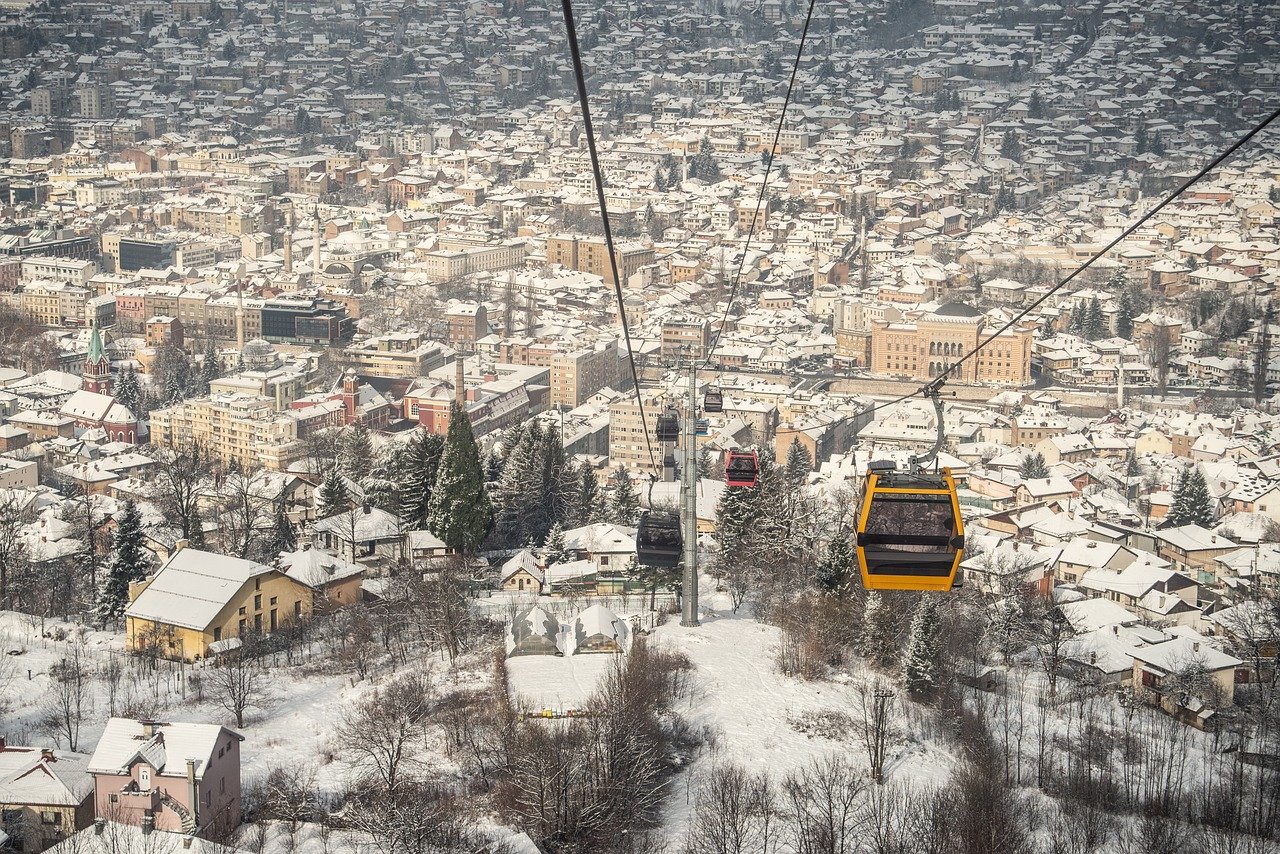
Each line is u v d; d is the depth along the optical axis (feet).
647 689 568.41
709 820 480.64
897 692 621.72
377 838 472.03
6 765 498.69
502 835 479.41
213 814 474.90
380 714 566.36
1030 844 503.20
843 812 493.77
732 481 533.55
